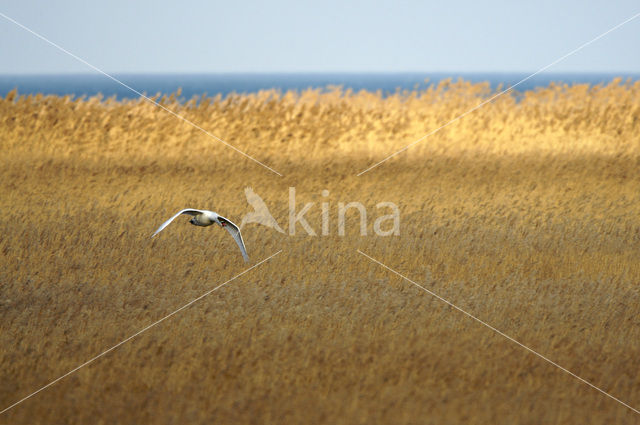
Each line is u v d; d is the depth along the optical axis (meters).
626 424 15.16
